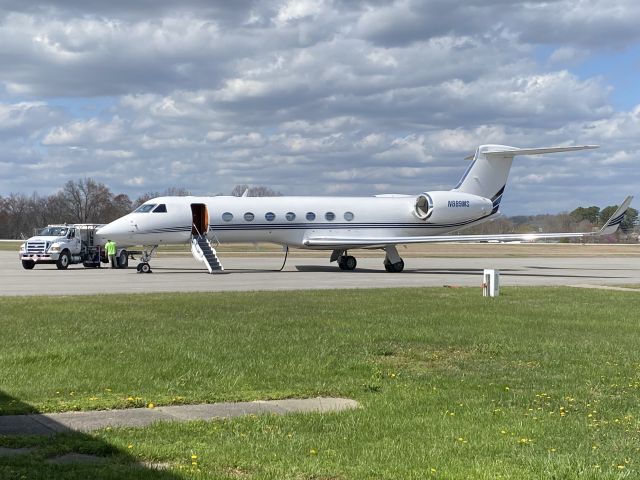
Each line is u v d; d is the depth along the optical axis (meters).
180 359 11.15
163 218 35.19
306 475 6.02
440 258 62.06
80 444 6.75
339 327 14.85
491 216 40.78
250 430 7.46
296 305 18.97
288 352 11.91
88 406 8.42
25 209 140.25
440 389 9.61
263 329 14.44
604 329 15.13
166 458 6.46
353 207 38.47
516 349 12.60
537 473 6.10
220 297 21.16
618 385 9.95
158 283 28.52
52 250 39.81
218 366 10.73
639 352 12.42
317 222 37.72
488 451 6.77
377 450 6.77
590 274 38.50
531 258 64.06
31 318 15.73
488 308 18.83
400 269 38.91
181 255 59.72
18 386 9.32
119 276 33.12
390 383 9.97
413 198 40.09
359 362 11.25
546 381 10.16
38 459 6.30
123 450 6.63
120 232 34.69
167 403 8.70
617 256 70.31
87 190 139.00
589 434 7.45
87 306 18.25
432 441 7.12
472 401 8.88
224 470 6.16
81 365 10.63
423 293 23.30
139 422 7.80
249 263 46.88
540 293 23.89
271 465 6.27
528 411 8.45
